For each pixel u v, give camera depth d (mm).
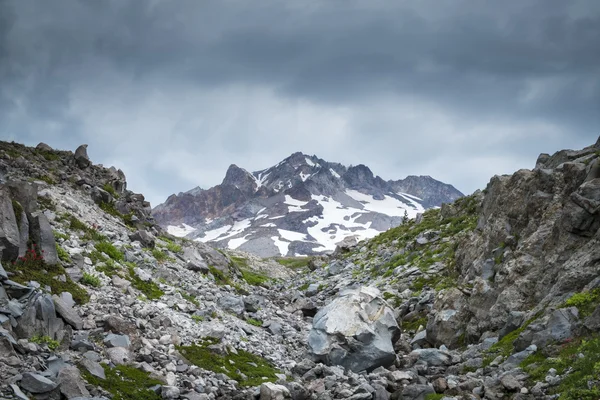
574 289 23391
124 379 18312
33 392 15039
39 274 22250
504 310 27141
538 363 20250
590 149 34406
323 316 27875
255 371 23078
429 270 44031
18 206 23234
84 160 51094
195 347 23484
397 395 21219
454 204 61875
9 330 17266
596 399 16344
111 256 32094
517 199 33688
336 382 22562
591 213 24984
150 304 26859
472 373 22453
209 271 44219
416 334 32375
